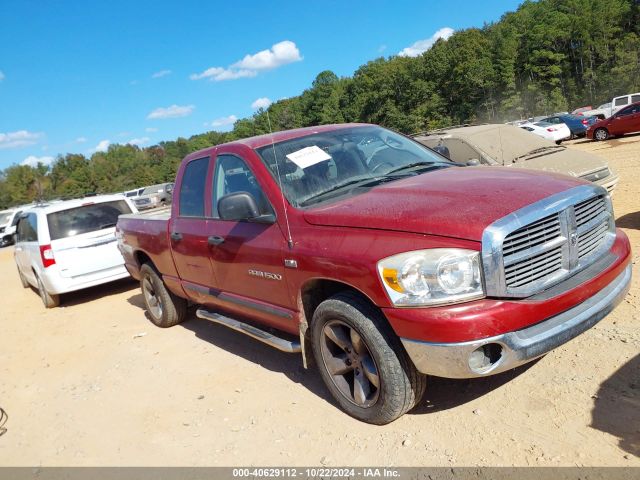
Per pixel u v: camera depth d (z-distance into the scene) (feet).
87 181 435.53
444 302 9.62
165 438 12.87
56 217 29.32
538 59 302.86
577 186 11.09
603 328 13.78
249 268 13.94
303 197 13.08
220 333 19.98
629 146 60.95
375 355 10.75
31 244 31.01
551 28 296.10
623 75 275.80
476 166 14.10
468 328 9.39
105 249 29.73
